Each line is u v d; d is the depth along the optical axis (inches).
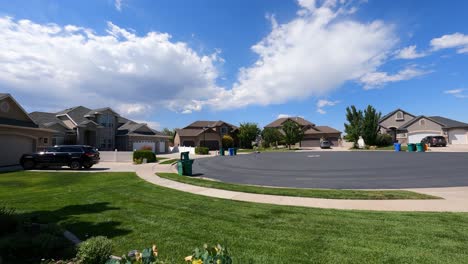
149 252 114.1
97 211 277.6
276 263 152.9
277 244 182.5
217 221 240.1
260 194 370.6
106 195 366.0
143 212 273.3
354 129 1738.4
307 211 273.7
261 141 2338.8
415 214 254.7
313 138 2305.6
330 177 541.0
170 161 978.7
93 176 585.3
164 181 503.5
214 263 104.0
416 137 1802.4
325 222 233.6
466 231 203.6
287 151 1752.0
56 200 333.1
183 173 600.7
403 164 724.0
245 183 488.7
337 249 172.6
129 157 1154.7
